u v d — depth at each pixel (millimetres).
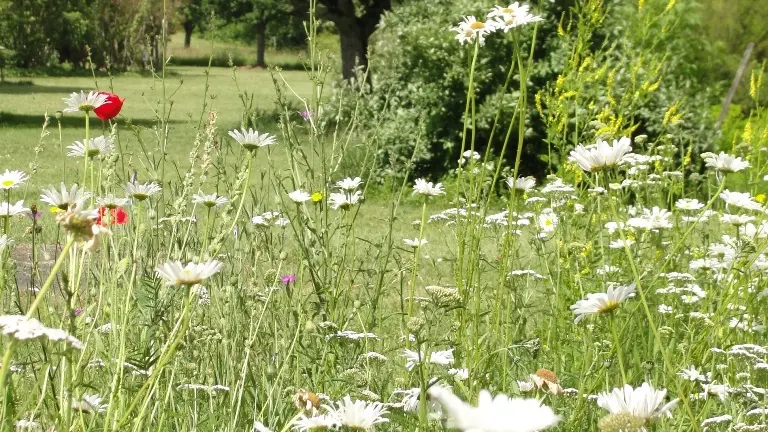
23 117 21156
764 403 2779
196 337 2668
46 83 32781
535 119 12102
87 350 2480
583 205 4461
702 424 2584
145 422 2426
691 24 11773
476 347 2666
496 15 2777
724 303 3178
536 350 3232
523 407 829
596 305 2072
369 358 2930
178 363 2637
